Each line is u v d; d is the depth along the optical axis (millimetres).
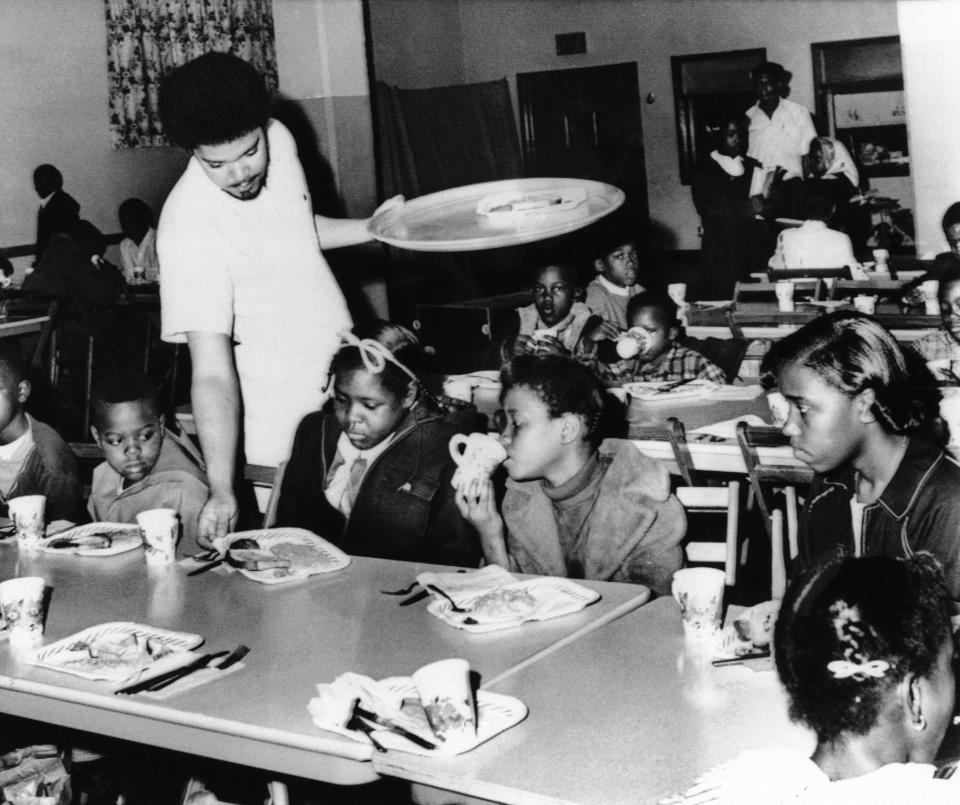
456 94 5238
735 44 4668
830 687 1177
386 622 2051
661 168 4926
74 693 1838
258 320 3256
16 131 5301
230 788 2613
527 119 5211
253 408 3326
